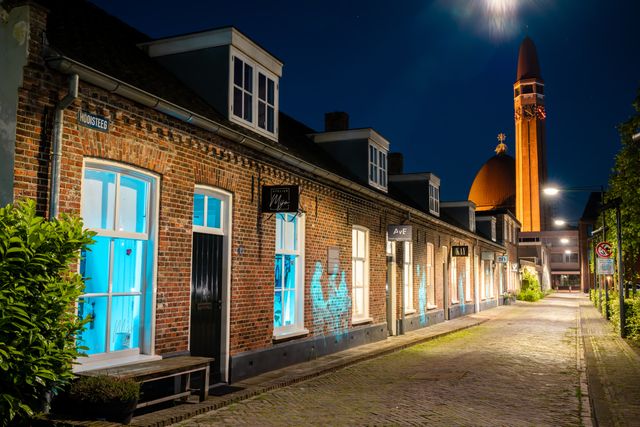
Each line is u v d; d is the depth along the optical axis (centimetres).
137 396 648
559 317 2798
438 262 2391
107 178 766
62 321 596
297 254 1258
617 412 797
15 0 646
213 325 971
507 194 9056
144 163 800
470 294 3027
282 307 1204
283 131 1528
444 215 2855
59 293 572
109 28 1102
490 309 3456
